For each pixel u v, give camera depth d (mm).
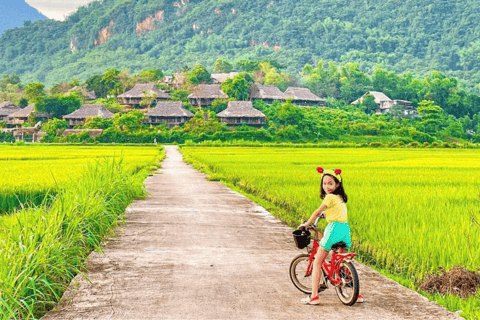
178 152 82250
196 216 16047
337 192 7379
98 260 9977
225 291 7957
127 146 103875
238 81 151750
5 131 139250
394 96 189875
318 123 139625
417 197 18609
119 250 10914
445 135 145625
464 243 10352
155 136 125625
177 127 131125
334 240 7246
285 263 9836
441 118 152500
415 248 10039
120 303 7332
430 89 189500
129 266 9500
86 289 8016
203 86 154250
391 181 26250
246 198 21406
